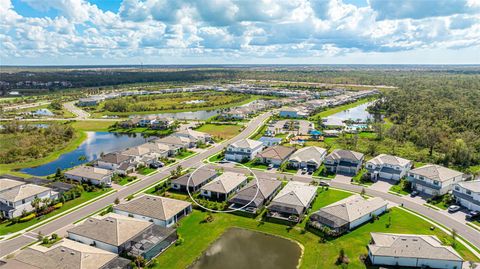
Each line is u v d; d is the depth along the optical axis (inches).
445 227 2910.9
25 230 2876.5
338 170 4323.3
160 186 3823.8
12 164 4872.0
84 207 3316.9
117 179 4047.7
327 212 2970.0
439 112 7194.9
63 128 6697.8
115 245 2463.1
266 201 3422.7
